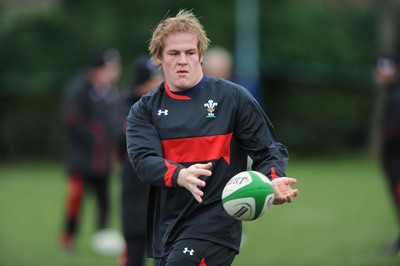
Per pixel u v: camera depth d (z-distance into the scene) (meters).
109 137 38.22
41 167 89.62
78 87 38.34
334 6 104.25
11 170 86.12
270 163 17.31
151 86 25.72
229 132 17.64
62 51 97.75
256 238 39.84
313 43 101.50
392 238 39.16
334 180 71.12
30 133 97.38
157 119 17.81
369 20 105.44
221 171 17.56
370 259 33.59
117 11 96.81
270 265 32.50
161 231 18.06
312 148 103.44
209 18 96.75
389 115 35.19
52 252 36.50
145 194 24.66
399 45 109.75
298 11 101.19
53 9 97.94
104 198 37.88
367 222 45.06
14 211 51.84
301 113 103.81
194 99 17.72
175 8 97.31
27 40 97.19
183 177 16.38
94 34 96.38
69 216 36.91
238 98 17.72
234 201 16.38
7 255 35.59
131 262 24.88
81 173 37.16
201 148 17.50
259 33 99.81
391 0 103.81
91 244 38.78
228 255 17.53
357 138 104.81
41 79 97.56
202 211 17.52
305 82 102.69
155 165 16.97
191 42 17.41
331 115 103.81
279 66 100.31
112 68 39.34
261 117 17.81
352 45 103.81
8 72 98.06
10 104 99.38
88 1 97.88
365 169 83.38
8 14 97.88
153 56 18.00
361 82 103.94
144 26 96.19
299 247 37.00
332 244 37.66
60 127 97.31
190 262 17.12
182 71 17.39
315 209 51.03
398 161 35.19
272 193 16.53
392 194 35.72
